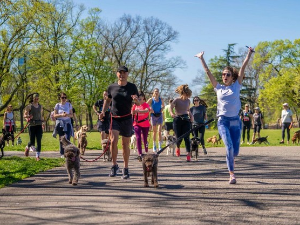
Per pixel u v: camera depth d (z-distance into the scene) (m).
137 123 11.28
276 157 12.82
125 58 53.12
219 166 10.45
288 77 53.00
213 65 65.38
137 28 52.59
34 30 32.59
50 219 5.01
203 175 8.77
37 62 39.69
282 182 7.76
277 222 4.86
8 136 13.62
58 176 8.91
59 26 43.22
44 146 21.45
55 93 43.16
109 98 8.44
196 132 14.30
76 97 43.97
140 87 53.53
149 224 4.75
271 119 70.94
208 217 5.09
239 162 11.40
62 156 13.05
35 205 5.85
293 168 9.93
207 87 65.69
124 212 5.36
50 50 41.28
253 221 4.91
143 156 7.26
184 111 11.84
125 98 8.24
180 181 7.95
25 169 9.81
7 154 15.70
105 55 52.38
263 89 56.91
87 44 44.50
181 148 17.78
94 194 6.66
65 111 12.32
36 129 12.20
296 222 4.87
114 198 6.30
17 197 6.50
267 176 8.57
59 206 5.76
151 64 53.72
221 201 6.05
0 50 31.94
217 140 22.61
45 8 29.92
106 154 12.24
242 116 21.42
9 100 37.94
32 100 12.35
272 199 6.19
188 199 6.20
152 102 13.84
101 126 12.96
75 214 5.26
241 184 7.54
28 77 38.44
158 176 8.66
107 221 4.89
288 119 21.25
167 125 15.24
